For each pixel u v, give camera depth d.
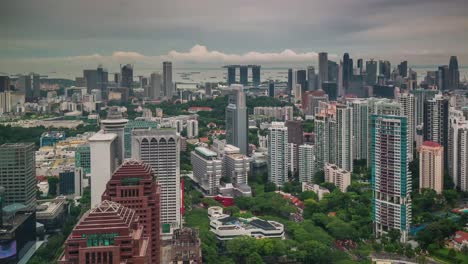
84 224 189.00
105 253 182.12
